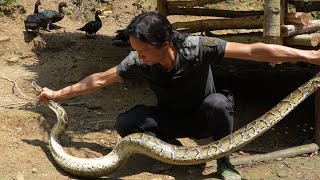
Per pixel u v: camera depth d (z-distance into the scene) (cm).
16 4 714
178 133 380
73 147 404
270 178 391
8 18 682
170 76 349
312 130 473
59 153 373
